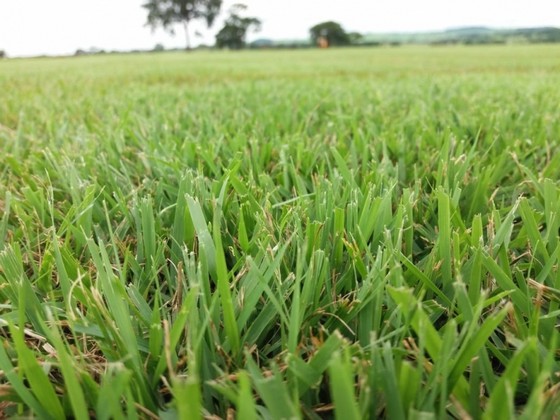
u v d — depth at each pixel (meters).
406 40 83.31
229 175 1.87
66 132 4.10
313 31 81.12
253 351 1.20
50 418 0.98
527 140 3.01
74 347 1.18
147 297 1.50
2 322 1.19
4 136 3.96
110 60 31.33
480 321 1.28
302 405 1.01
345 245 1.52
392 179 2.10
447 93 6.49
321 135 3.45
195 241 1.68
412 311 1.03
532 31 63.59
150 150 2.95
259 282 1.19
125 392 0.94
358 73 13.69
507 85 7.73
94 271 1.57
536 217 1.76
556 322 1.30
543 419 0.93
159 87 9.06
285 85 8.65
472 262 1.42
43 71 16.73
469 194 2.14
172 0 86.12
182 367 1.14
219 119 4.61
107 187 2.34
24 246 1.68
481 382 1.13
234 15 86.31
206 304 1.23
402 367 0.87
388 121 4.10
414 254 1.75
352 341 1.27
